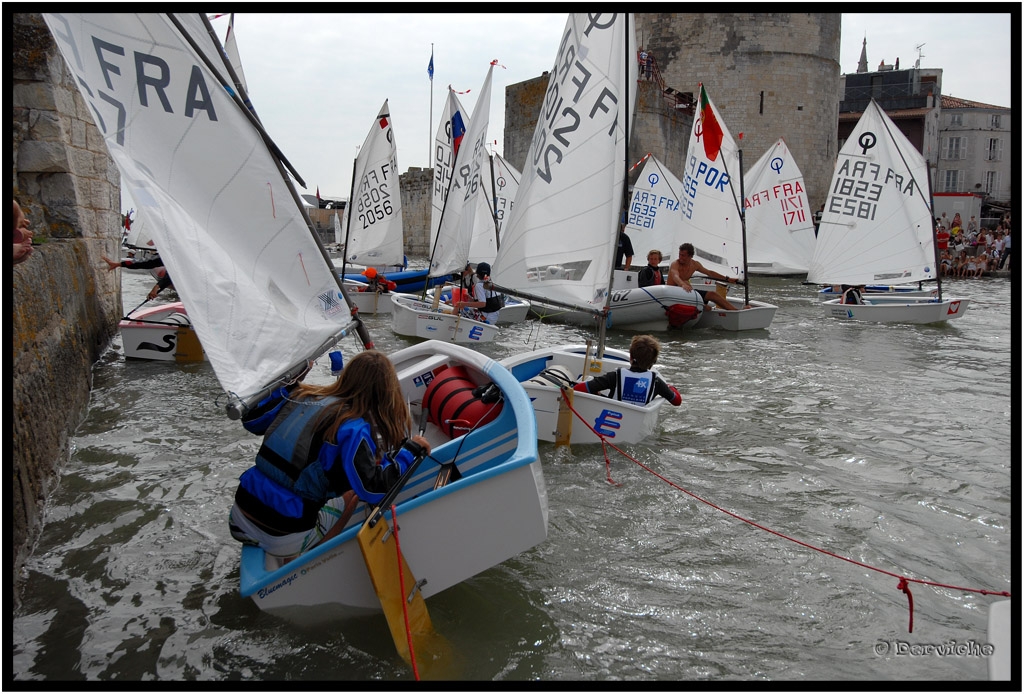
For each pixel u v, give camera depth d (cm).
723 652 341
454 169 1305
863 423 705
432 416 548
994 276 2933
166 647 336
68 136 943
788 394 826
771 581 405
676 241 1628
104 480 536
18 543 398
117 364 946
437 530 349
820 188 4159
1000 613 294
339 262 3055
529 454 363
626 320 1320
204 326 334
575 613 371
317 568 347
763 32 3941
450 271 1344
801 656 338
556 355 714
